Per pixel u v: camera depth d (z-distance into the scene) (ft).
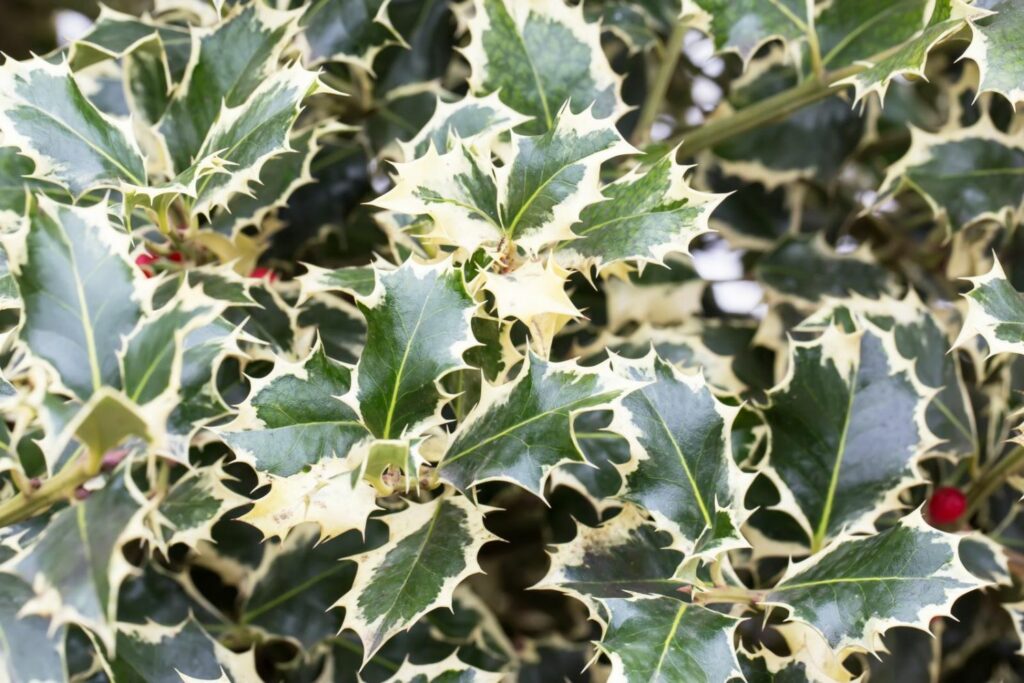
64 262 1.50
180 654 1.77
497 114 1.78
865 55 1.97
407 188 1.62
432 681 1.71
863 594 1.63
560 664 2.00
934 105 2.36
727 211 2.26
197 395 1.57
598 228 1.67
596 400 1.58
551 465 1.58
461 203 1.63
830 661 1.69
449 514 1.64
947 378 1.96
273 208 1.92
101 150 1.73
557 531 2.07
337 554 1.97
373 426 1.61
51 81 1.71
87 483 1.61
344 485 1.58
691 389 1.70
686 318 2.10
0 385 1.67
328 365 1.62
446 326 1.60
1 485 1.73
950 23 1.70
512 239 1.63
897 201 2.35
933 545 1.62
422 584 1.60
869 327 1.85
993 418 1.98
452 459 1.61
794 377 1.84
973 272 2.08
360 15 2.00
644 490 1.68
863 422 1.83
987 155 1.98
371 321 1.60
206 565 2.00
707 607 1.68
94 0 2.67
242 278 1.81
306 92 1.73
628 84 2.30
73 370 1.49
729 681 1.68
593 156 1.62
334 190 2.15
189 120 1.85
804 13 1.95
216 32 1.86
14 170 1.81
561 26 1.83
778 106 2.04
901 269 2.33
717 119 2.15
